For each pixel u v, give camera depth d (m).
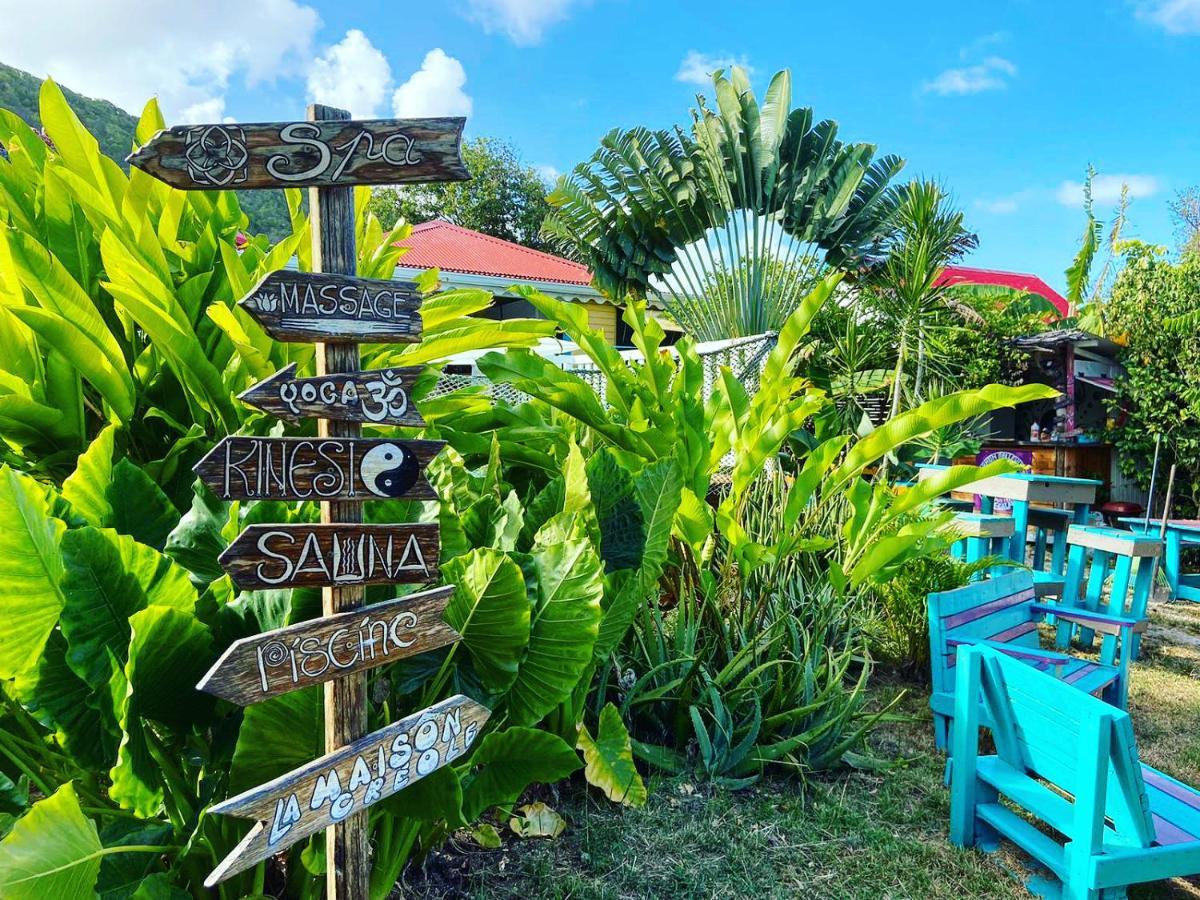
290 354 3.00
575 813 2.85
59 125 2.88
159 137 1.43
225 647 1.90
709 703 3.24
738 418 3.78
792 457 6.80
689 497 3.35
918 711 4.04
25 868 1.39
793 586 4.13
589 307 15.96
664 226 12.69
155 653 1.64
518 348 3.34
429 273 3.99
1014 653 3.48
